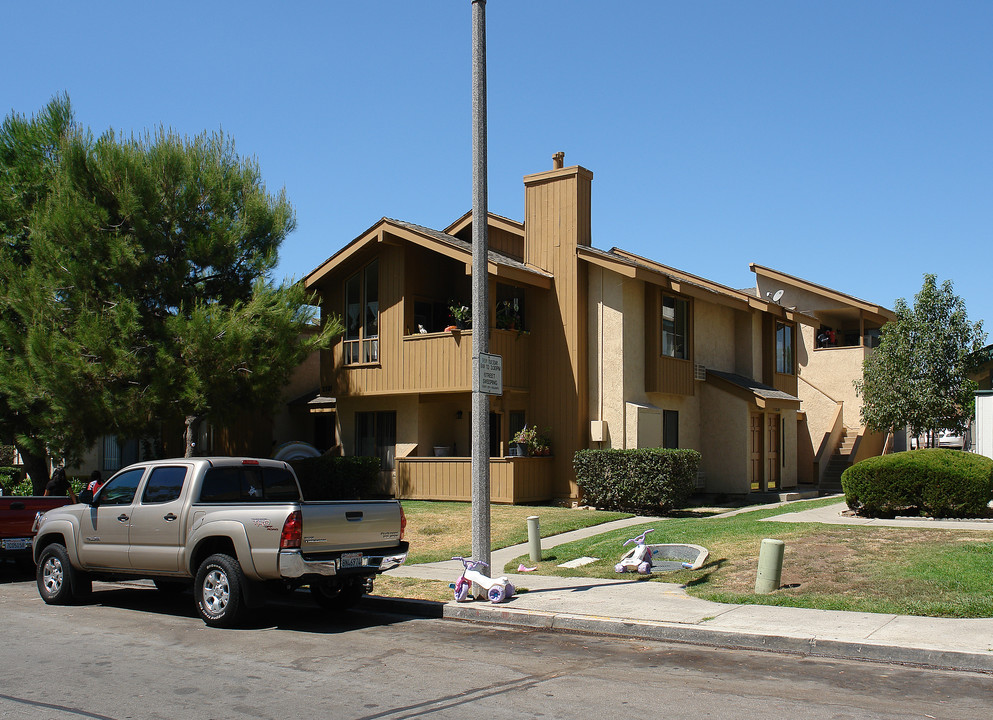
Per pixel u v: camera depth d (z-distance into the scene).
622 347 21.11
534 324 22.11
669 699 6.75
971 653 7.72
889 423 25.48
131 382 18.42
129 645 9.00
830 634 8.55
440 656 8.41
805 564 11.74
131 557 10.92
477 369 11.44
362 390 23.00
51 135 21.75
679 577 12.09
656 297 22.12
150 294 19.20
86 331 17.58
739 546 13.25
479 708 6.54
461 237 24.98
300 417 27.42
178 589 13.12
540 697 6.84
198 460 10.83
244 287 20.23
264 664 8.09
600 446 21.22
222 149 20.41
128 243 18.45
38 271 18.72
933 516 15.59
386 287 22.72
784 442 26.31
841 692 6.96
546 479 21.34
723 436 23.97
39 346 17.61
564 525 17.59
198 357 18.20
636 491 19.06
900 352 25.19
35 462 23.20
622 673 7.65
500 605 10.58
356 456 22.17
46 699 6.91
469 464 21.33
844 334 33.78
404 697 6.88
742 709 6.45
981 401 18.59
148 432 19.56
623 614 9.82
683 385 23.09
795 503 19.91
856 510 16.59
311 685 7.29
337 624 10.27
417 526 17.91
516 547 15.85
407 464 22.30
